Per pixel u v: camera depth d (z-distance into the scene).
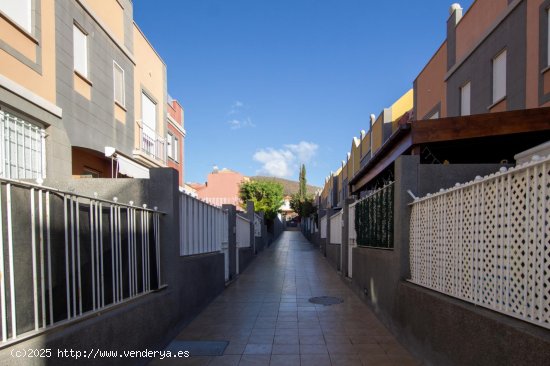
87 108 9.92
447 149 6.80
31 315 2.98
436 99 13.64
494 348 3.09
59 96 8.66
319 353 5.22
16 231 2.86
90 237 3.85
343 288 10.33
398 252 5.79
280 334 6.08
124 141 12.18
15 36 7.30
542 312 2.80
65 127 8.88
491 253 3.46
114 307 4.24
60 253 3.38
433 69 13.94
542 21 8.10
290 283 11.20
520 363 2.75
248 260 16.09
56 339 3.04
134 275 4.82
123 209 4.61
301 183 67.00
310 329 6.35
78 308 3.62
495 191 3.42
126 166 10.80
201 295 7.63
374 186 9.10
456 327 3.75
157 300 5.16
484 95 10.34
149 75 14.73
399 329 5.65
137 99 13.47
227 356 5.12
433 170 5.79
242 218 15.01
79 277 3.63
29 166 7.65
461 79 11.70
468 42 11.27
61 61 8.77
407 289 5.27
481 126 5.93
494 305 3.39
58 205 3.38
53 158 8.34
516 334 2.80
